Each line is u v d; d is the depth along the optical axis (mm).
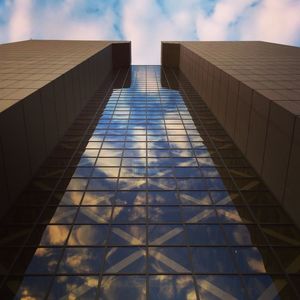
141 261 15750
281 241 17094
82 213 19359
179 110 40500
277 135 19812
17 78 27688
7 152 18516
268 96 21641
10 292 14031
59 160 25938
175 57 74188
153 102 44375
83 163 25578
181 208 19969
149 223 18562
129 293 13992
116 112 39375
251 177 23234
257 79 27578
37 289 14172
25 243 16859
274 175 20453
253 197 20844
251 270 15219
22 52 48500
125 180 23203
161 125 34844
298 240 17172
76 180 22969
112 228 18078
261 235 17547
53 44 65500
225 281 14648
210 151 27984
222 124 33375
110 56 68688
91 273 15000
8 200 18875
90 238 17297
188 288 14258
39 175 23094
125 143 29891
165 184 22719
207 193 21562
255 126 23594
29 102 21766
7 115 18484
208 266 15469
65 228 18047
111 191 21766
